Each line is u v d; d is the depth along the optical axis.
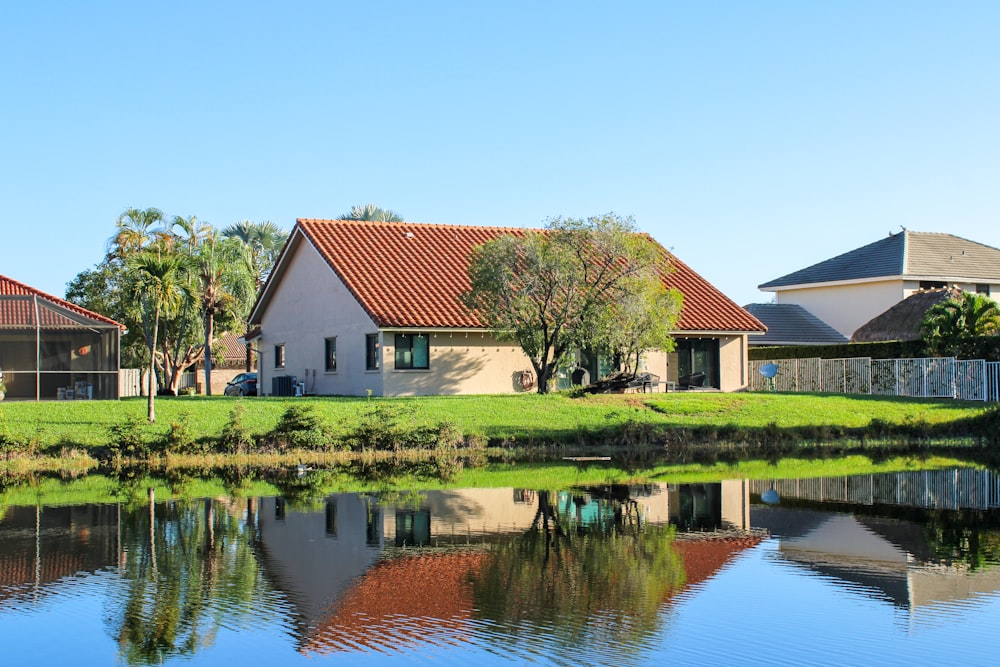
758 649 10.98
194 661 10.66
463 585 13.59
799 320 56.34
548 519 18.61
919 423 34.19
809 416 34.59
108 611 12.48
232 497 21.38
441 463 27.61
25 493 21.97
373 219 70.44
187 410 30.31
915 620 12.04
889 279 53.59
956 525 18.14
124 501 20.77
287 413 28.73
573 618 12.12
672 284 43.34
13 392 34.16
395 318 34.69
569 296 33.78
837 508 19.95
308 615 12.27
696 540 16.62
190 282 42.72
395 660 10.64
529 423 31.39
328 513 19.25
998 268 55.88
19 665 10.64
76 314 33.66
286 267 43.72
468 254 40.62
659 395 36.16
